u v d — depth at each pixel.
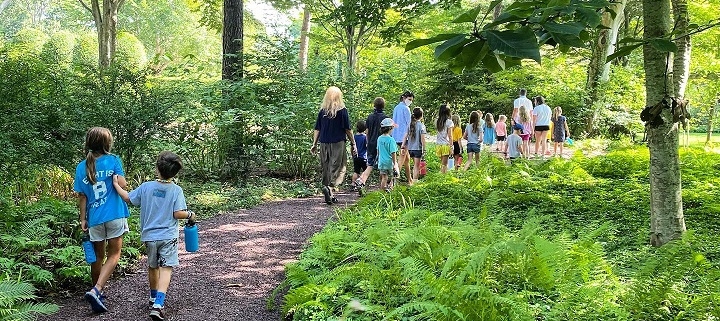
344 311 4.31
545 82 24.30
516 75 24.28
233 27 13.73
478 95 26.30
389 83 15.59
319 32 21.36
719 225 6.96
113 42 20.39
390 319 4.17
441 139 11.98
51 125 9.00
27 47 9.59
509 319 3.96
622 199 8.62
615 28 22.12
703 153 14.18
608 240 6.33
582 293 4.16
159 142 10.08
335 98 9.98
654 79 5.67
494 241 5.50
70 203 7.88
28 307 4.41
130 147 9.46
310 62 13.96
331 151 10.04
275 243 7.33
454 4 8.22
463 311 3.95
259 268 6.29
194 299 5.36
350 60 17.41
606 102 22.44
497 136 19.19
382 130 10.41
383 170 10.41
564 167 12.00
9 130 8.31
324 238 6.27
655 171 5.90
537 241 4.84
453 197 9.06
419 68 20.41
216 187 11.24
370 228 6.25
